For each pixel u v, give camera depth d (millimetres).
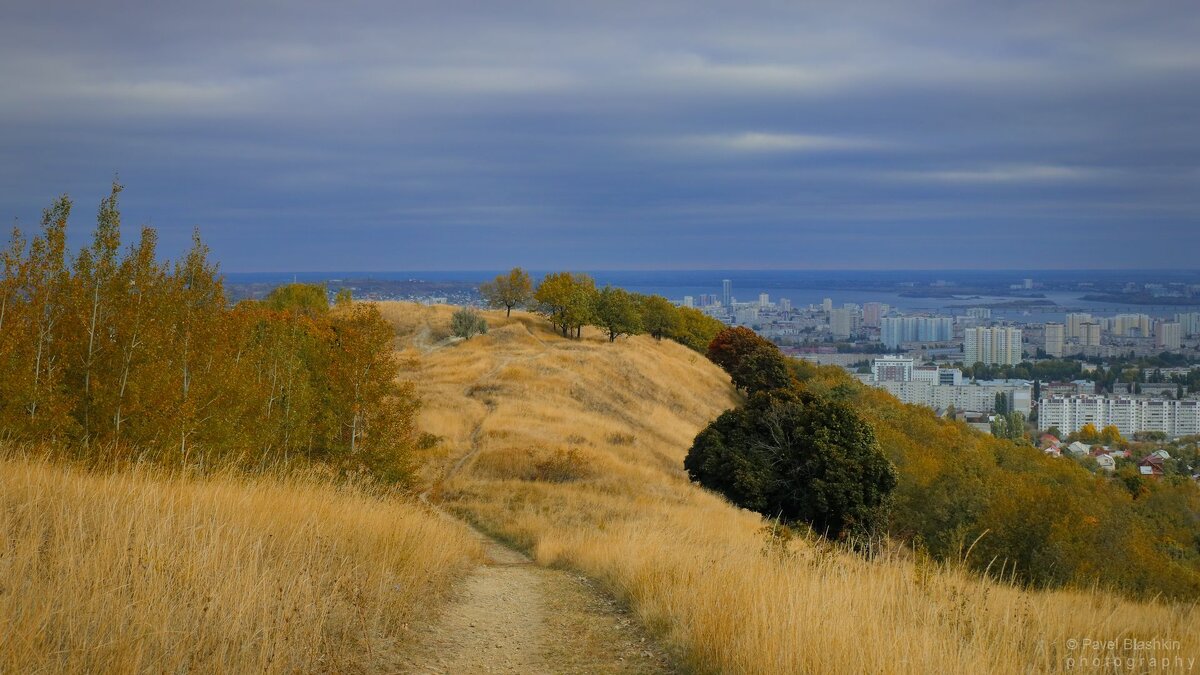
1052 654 8430
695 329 123688
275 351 24312
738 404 88562
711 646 7809
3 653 5273
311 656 6770
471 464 39062
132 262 18453
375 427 24562
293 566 8523
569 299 93938
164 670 5887
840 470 34875
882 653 6445
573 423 51156
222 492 12141
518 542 24953
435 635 8836
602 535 20703
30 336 17094
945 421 93438
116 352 17969
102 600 6344
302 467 20141
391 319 91750
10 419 15492
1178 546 45156
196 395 18922
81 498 9359
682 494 37562
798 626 6980
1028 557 30172
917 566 10039
